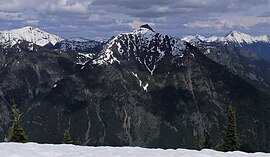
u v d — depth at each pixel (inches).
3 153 1075.9
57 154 1094.4
